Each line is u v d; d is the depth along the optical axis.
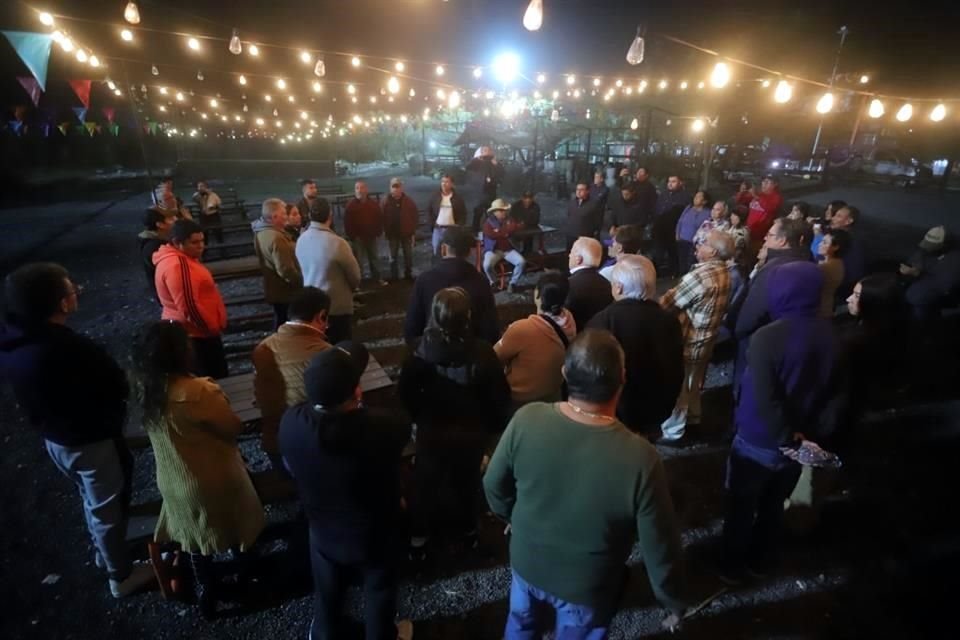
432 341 2.27
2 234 11.93
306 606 2.55
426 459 2.56
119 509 2.43
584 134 23.23
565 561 1.53
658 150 21.12
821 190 16.91
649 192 7.85
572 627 1.65
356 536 1.84
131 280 8.05
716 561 2.81
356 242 7.45
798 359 2.09
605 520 1.45
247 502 2.36
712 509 3.19
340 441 1.70
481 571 2.77
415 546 2.80
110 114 11.73
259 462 3.63
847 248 4.95
